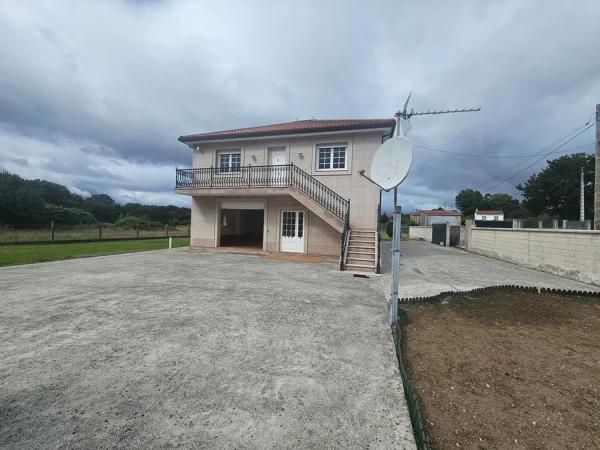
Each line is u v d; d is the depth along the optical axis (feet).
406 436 6.44
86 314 14.29
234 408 7.26
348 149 39.17
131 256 37.91
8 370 8.91
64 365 9.27
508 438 6.43
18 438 6.12
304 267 30.68
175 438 6.19
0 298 17.04
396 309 13.33
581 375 9.27
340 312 15.48
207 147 46.26
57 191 148.87
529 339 12.19
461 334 12.69
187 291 19.19
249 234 57.57
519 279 25.68
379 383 8.62
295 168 40.75
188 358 9.88
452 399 7.89
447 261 38.83
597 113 33.50
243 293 18.95
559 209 123.24
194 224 47.42
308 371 9.22
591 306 17.10
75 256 36.55
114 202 184.34
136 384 8.25
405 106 27.37
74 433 6.30
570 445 6.24
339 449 6.01
